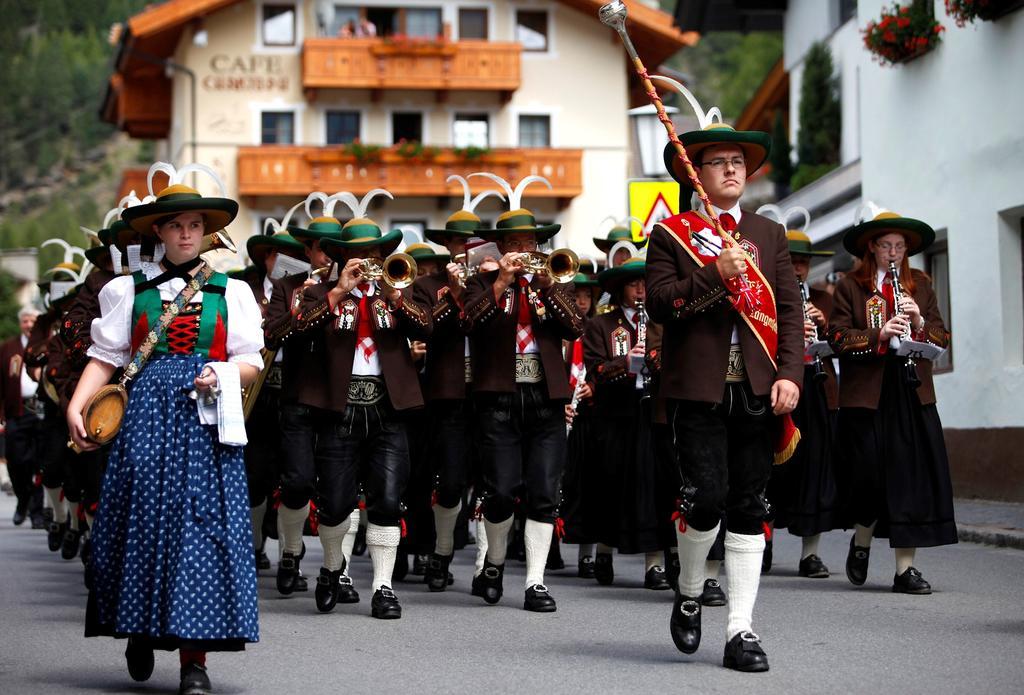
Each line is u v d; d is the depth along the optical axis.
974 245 22.41
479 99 56.16
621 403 13.80
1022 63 21.00
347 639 10.41
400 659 9.51
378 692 8.37
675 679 8.61
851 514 13.20
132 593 7.98
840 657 9.33
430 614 11.77
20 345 22.09
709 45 142.50
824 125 34.94
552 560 15.54
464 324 12.03
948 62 23.12
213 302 8.32
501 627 10.98
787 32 38.94
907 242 13.26
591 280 16.52
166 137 62.28
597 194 56.69
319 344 11.55
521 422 12.09
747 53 95.56
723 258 8.38
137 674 8.59
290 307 12.52
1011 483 21.33
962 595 12.60
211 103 55.06
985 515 19.39
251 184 53.94
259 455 13.97
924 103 23.98
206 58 55.00
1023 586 13.23
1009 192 21.42
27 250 99.94
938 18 23.39
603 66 56.62
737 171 8.91
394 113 55.94
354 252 11.78
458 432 13.17
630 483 13.47
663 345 8.84
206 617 7.88
